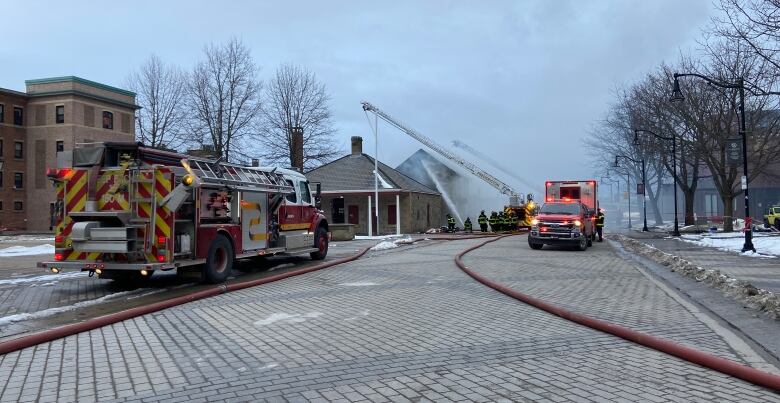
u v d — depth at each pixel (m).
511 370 5.32
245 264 16.17
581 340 6.54
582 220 20.70
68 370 5.51
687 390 4.71
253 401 4.55
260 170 14.20
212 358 5.90
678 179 38.84
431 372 5.29
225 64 40.06
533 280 11.80
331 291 10.62
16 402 4.60
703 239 25.58
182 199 10.80
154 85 44.59
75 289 11.50
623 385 4.86
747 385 4.84
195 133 39.91
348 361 5.71
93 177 10.86
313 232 16.59
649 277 12.32
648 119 33.28
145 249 10.65
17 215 52.41
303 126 42.91
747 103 27.08
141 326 7.56
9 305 9.59
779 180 49.12
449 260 16.69
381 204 40.16
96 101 54.25
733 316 7.67
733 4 21.14
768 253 17.12
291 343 6.53
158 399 4.62
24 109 53.12
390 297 9.80
